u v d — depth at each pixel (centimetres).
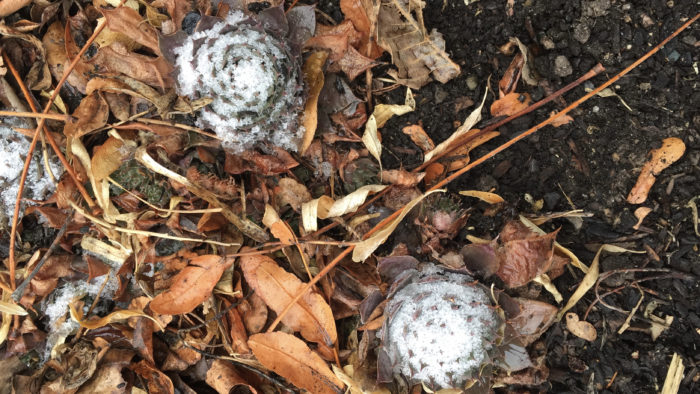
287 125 35
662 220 37
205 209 35
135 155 34
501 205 37
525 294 36
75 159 35
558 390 37
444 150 37
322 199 35
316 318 35
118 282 36
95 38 36
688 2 37
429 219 36
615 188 37
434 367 31
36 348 36
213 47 32
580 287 36
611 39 38
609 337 37
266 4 36
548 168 38
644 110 37
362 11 36
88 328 35
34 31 36
